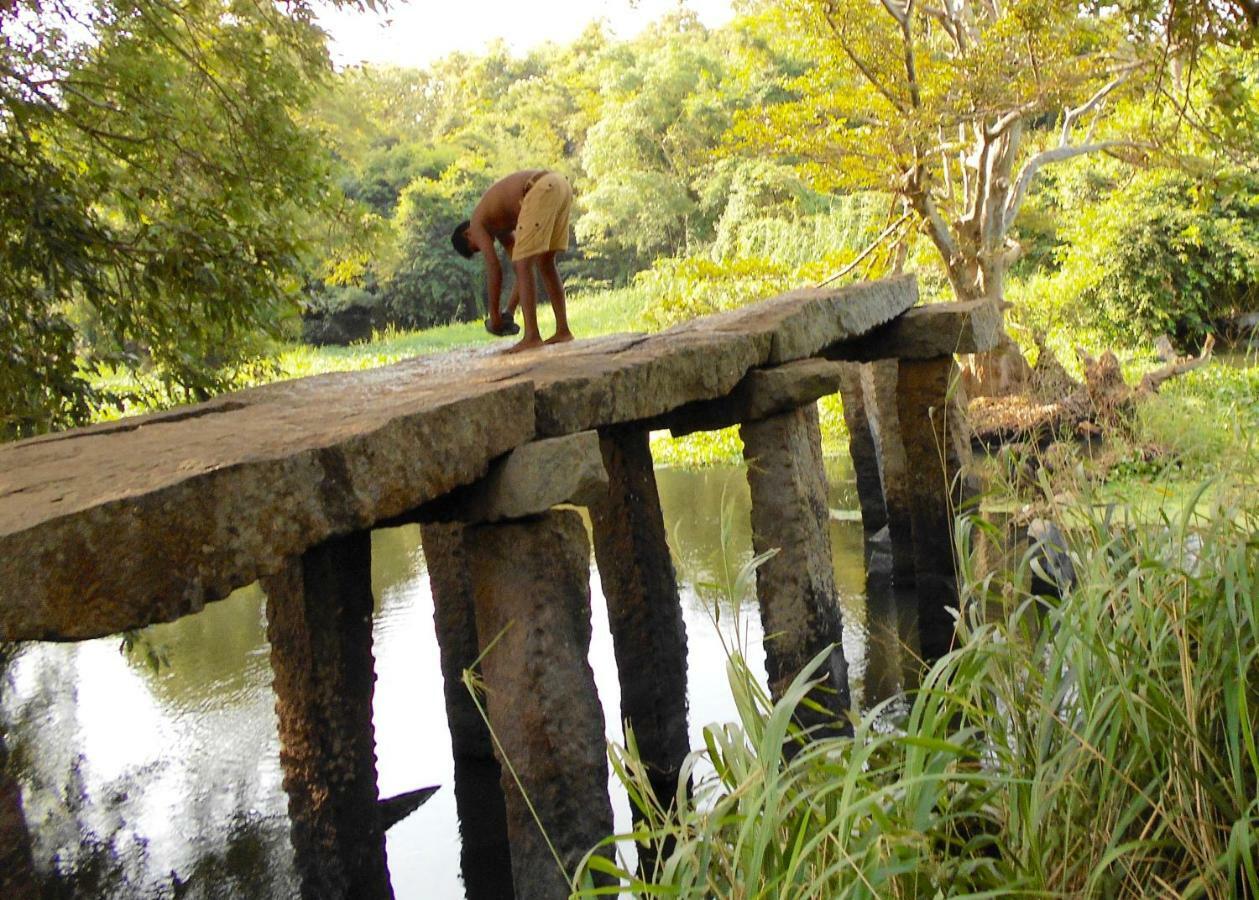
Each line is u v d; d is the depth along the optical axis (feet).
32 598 8.79
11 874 10.57
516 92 155.53
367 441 11.13
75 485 10.25
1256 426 13.20
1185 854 8.80
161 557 9.37
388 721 23.29
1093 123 50.60
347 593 14.65
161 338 29.32
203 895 17.12
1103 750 9.36
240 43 31.96
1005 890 7.38
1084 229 58.49
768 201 96.48
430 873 17.33
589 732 14.07
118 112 29.43
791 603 19.54
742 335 18.79
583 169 134.72
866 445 33.06
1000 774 9.03
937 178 53.31
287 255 29.76
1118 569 10.50
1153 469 16.44
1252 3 24.90
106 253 28.43
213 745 22.90
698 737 20.94
